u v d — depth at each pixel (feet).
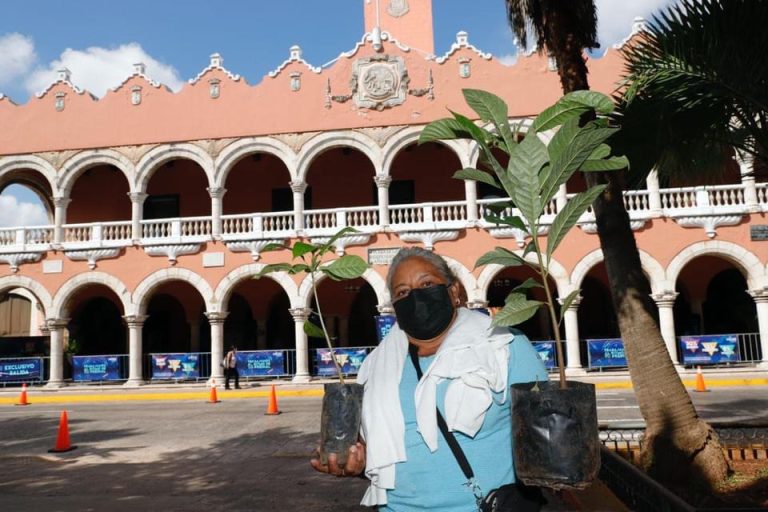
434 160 83.66
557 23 27.27
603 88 71.72
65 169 78.38
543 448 6.56
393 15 106.11
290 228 75.61
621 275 23.81
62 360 76.59
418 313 7.89
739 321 79.87
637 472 15.06
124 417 52.03
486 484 7.17
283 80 76.95
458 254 71.20
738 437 26.14
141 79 79.00
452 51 74.74
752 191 68.44
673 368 22.81
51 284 76.33
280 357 74.02
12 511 23.11
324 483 26.81
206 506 23.52
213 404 59.93
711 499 19.33
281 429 42.50
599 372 68.74
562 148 7.44
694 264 76.89
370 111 75.00
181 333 90.53
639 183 25.88
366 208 73.61
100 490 26.76
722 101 21.21
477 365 7.30
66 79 80.33
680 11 20.45
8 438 43.19
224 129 76.84
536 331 80.59
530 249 7.73
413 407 7.61
